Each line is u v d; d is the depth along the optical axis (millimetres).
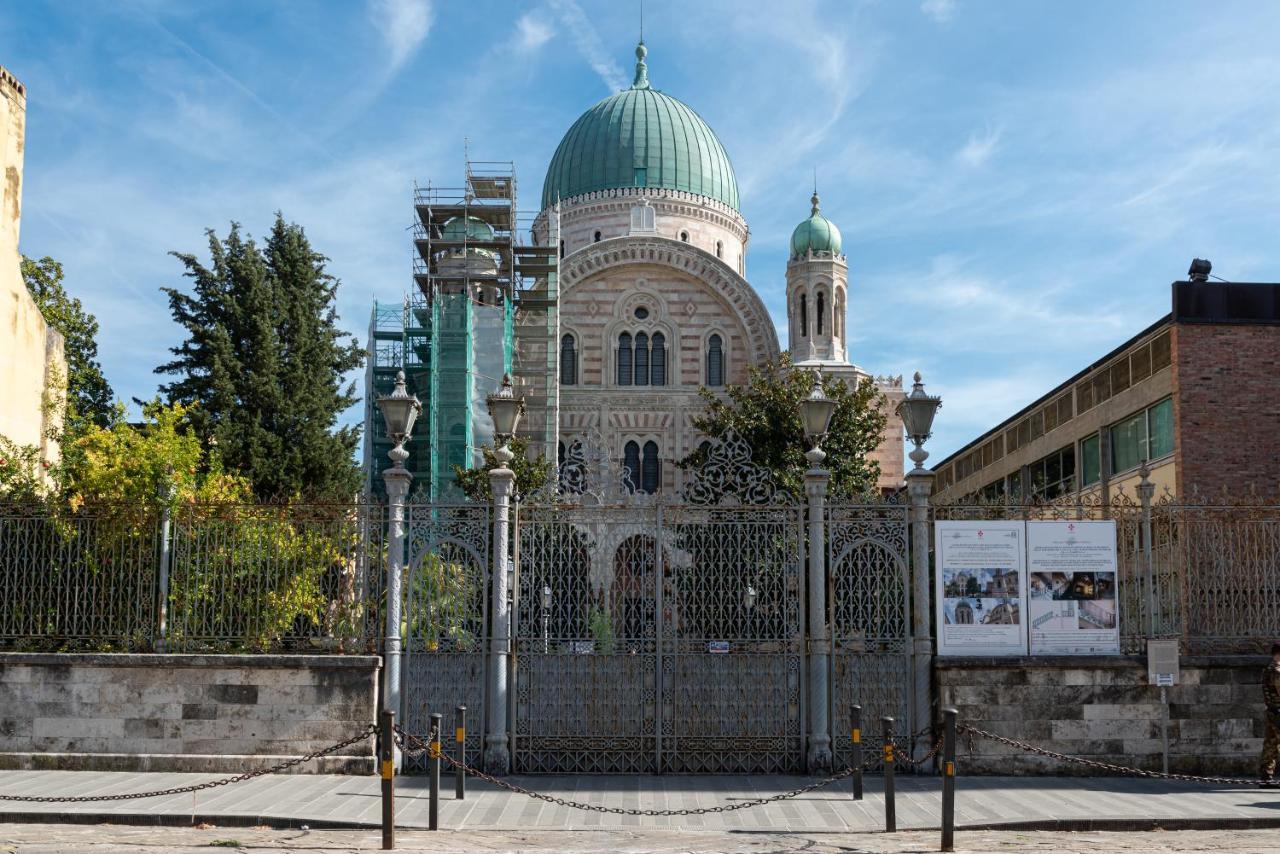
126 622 21422
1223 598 21297
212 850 14477
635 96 84688
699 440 69625
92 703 20844
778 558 22047
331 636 21469
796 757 21156
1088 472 46906
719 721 21250
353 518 21719
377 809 17406
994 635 21062
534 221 85750
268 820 16656
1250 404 37875
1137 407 41688
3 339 29781
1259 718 20953
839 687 21328
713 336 71812
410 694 21234
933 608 21875
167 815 16703
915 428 21672
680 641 21375
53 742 20797
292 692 20859
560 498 23688
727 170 85250
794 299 73438
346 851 14570
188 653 21359
